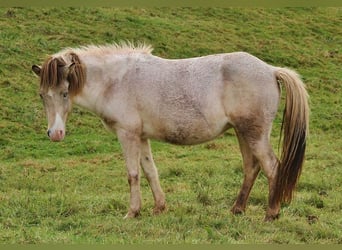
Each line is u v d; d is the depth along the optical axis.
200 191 11.57
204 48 26.92
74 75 9.89
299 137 9.41
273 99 9.48
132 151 9.98
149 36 26.78
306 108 9.44
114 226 9.43
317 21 32.81
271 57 27.62
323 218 10.13
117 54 10.21
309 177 13.30
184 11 30.86
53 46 23.98
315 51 29.20
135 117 9.93
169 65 9.95
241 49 27.78
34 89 20.95
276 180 9.48
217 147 17.53
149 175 10.30
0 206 10.96
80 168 15.02
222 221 9.52
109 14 28.08
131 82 9.95
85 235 9.19
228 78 9.50
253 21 31.34
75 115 19.75
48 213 10.47
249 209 10.53
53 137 9.75
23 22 25.53
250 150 9.85
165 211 10.34
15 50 22.95
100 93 10.04
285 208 10.57
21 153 16.66
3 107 19.44
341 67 27.81
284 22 31.94
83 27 26.23
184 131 9.77
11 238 9.03
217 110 9.55
